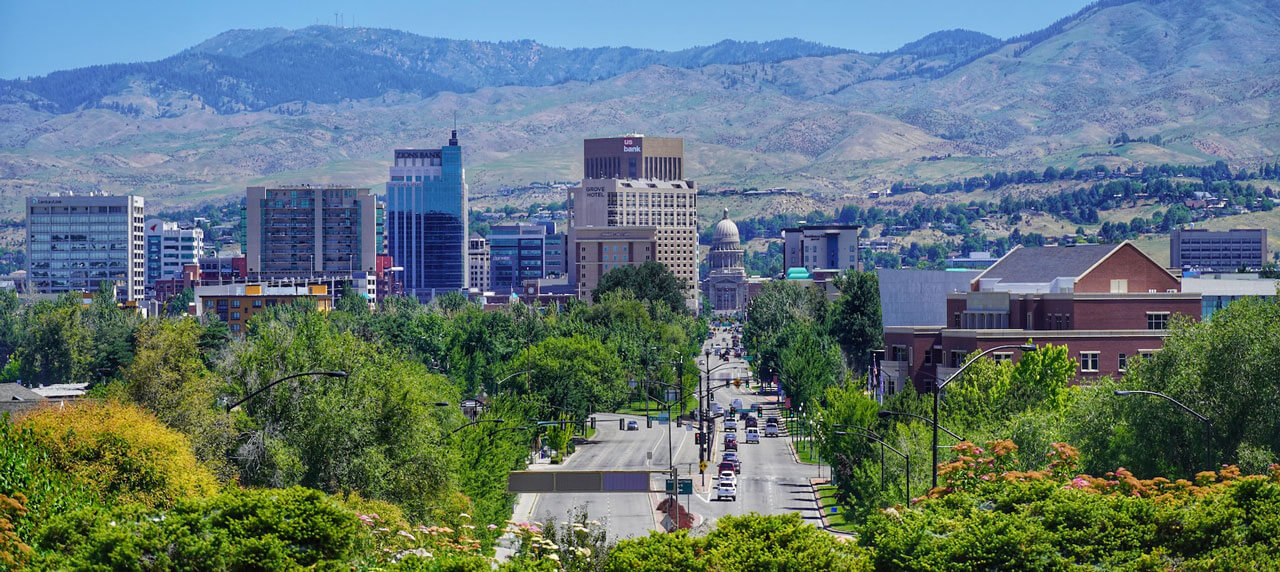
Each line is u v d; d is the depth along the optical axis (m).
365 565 103.00
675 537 108.75
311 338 170.75
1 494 101.56
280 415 164.12
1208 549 102.44
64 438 136.50
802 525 109.94
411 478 165.12
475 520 168.88
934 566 101.12
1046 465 168.12
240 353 168.88
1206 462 160.88
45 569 92.19
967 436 194.75
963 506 111.69
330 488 162.62
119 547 91.62
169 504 134.25
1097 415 170.38
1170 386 167.12
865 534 110.38
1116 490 123.06
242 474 160.00
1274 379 165.38
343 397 164.88
